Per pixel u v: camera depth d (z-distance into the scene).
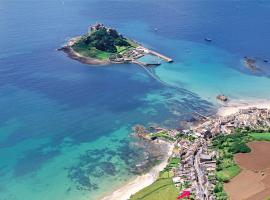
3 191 155.12
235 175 157.75
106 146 185.50
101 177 164.62
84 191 156.38
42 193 155.00
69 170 168.62
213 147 178.38
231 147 175.62
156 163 173.25
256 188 150.62
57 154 179.00
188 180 156.62
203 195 145.88
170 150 182.00
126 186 158.88
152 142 188.25
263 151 174.12
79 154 179.25
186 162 169.00
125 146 185.38
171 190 151.12
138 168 170.12
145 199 147.00
